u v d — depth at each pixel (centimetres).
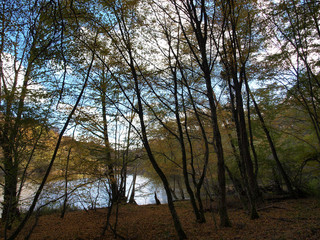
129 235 805
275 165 1487
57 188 802
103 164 955
